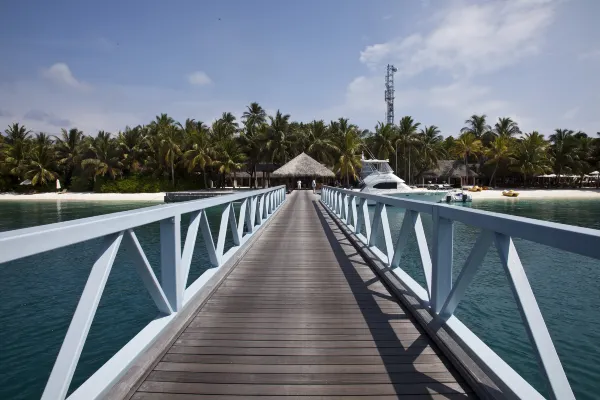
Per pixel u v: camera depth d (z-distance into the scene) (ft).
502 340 17.85
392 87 200.44
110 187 147.33
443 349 8.65
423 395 7.11
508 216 6.37
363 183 90.84
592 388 14.05
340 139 145.69
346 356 8.70
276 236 27.71
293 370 8.07
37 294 24.88
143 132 159.63
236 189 154.51
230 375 7.85
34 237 4.81
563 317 20.74
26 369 15.52
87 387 6.57
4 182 151.74
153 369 8.05
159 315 10.03
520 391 6.15
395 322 10.71
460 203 107.86
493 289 24.95
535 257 34.40
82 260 34.63
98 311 21.35
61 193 148.46
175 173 153.99
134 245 8.03
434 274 10.15
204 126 166.30
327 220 38.45
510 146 160.86
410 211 12.57
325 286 14.46
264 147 144.05
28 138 168.04
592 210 90.22
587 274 29.07
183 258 11.36
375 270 16.70
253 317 11.18
